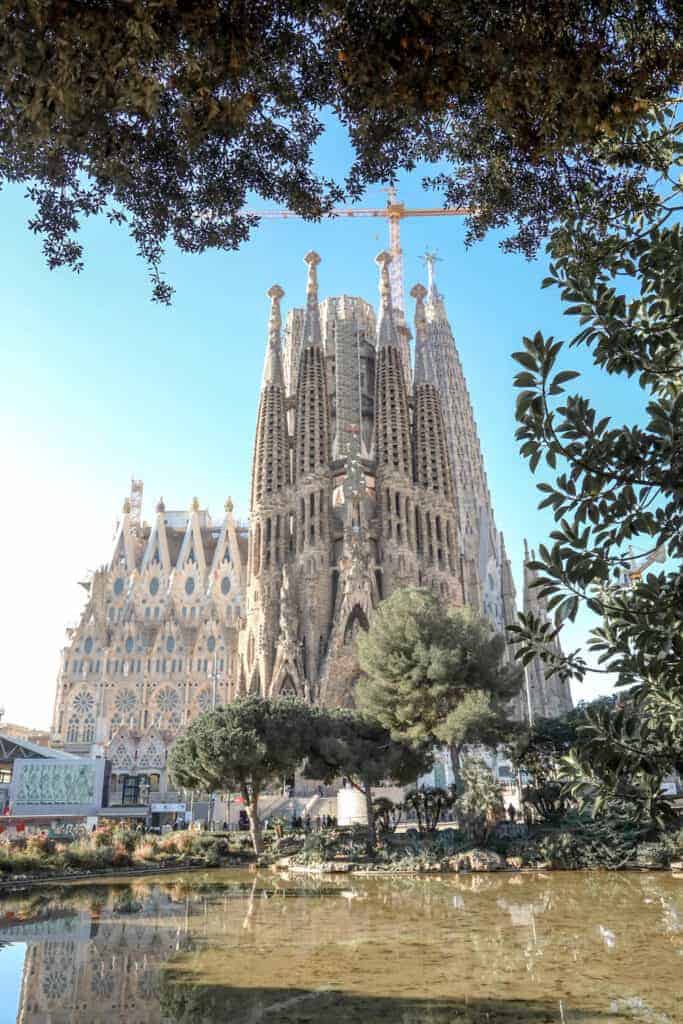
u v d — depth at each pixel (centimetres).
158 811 7438
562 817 4788
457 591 11981
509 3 823
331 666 10312
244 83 975
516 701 12650
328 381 14088
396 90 895
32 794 5878
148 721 13750
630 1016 1331
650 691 791
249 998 1512
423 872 4134
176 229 1278
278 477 12275
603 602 760
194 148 1055
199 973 1739
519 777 5169
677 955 1836
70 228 1229
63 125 965
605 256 842
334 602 11244
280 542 11844
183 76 865
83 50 762
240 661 11662
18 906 2922
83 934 2262
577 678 801
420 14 830
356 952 1950
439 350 18400
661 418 679
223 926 2389
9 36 720
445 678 4606
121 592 15125
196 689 14000
